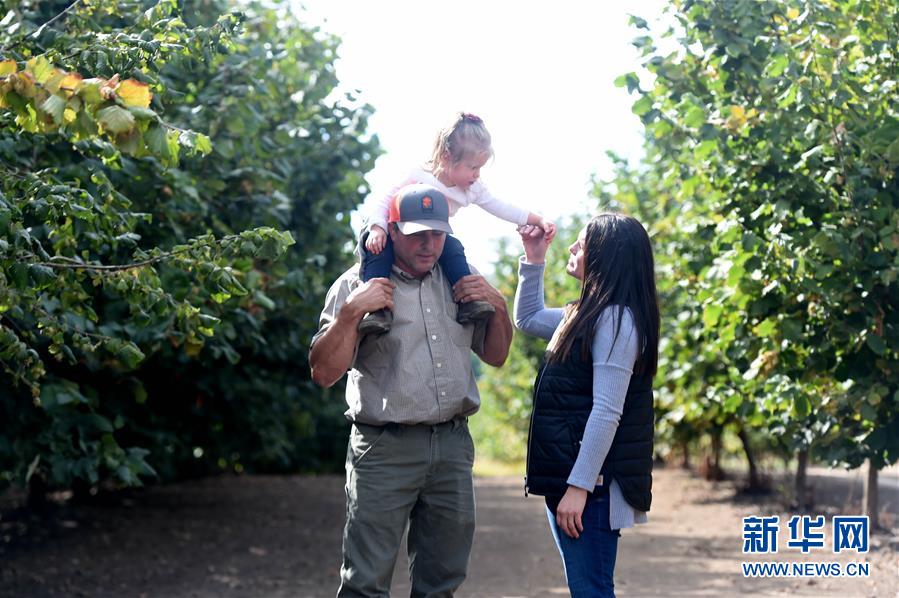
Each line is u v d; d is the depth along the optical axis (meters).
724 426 12.46
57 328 4.59
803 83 5.68
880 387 5.90
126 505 12.66
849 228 5.72
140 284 4.36
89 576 8.38
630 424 3.75
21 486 6.98
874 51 5.92
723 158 6.32
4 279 4.09
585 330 3.72
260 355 9.36
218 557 9.34
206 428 9.95
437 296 4.04
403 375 3.92
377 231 4.05
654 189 12.05
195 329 5.37
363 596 3.90
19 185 4.31
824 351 6.21
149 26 4.55
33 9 5.75
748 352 6.74
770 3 5.95
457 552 4.07
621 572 8.01
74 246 4.95
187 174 6.57
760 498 12.12
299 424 11.07
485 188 4.48
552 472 3.76
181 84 7.16
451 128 4.30
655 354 3.77
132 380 7.08
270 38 9.72
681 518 11.11
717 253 6.93
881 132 5.69
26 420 6.29
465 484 4.07
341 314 3.82
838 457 6.32
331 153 9.99
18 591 7.74
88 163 5.67
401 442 3.94
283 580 8.24
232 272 4.69
